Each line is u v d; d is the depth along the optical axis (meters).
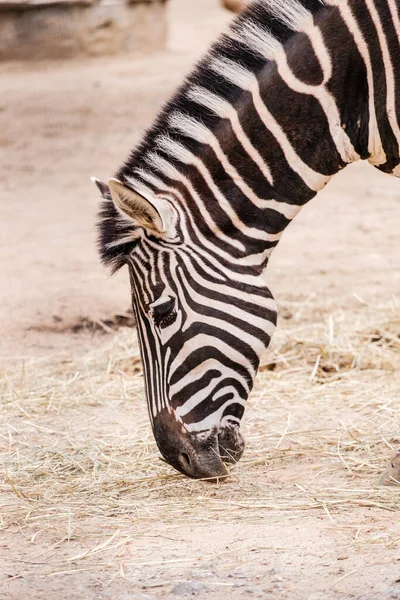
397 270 19.55
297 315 17.05
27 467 11.53
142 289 9.99
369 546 8.90
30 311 17.95
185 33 50.97
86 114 34.44
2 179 28.03
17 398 14.03
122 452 11.91
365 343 15.58
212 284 9.93
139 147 10.28
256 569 8.59
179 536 9.40
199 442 10.06
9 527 9.84
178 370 9.98
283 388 14.16
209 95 10.16
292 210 10.28
